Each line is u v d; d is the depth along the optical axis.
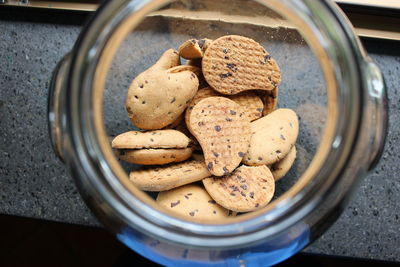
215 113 0.50
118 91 0.54
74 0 0.59
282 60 0.54
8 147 0.59
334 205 0.47
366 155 0.47
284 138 0.51
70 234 0.67
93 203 0.48
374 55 0.59
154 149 0.49
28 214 0.59
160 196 0.50
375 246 0.58
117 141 0.48
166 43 0.55
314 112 0.51
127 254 0.60
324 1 0.44
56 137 0.48
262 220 0.43
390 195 0.58
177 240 0.42
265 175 0.50
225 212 0.50
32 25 0.60
